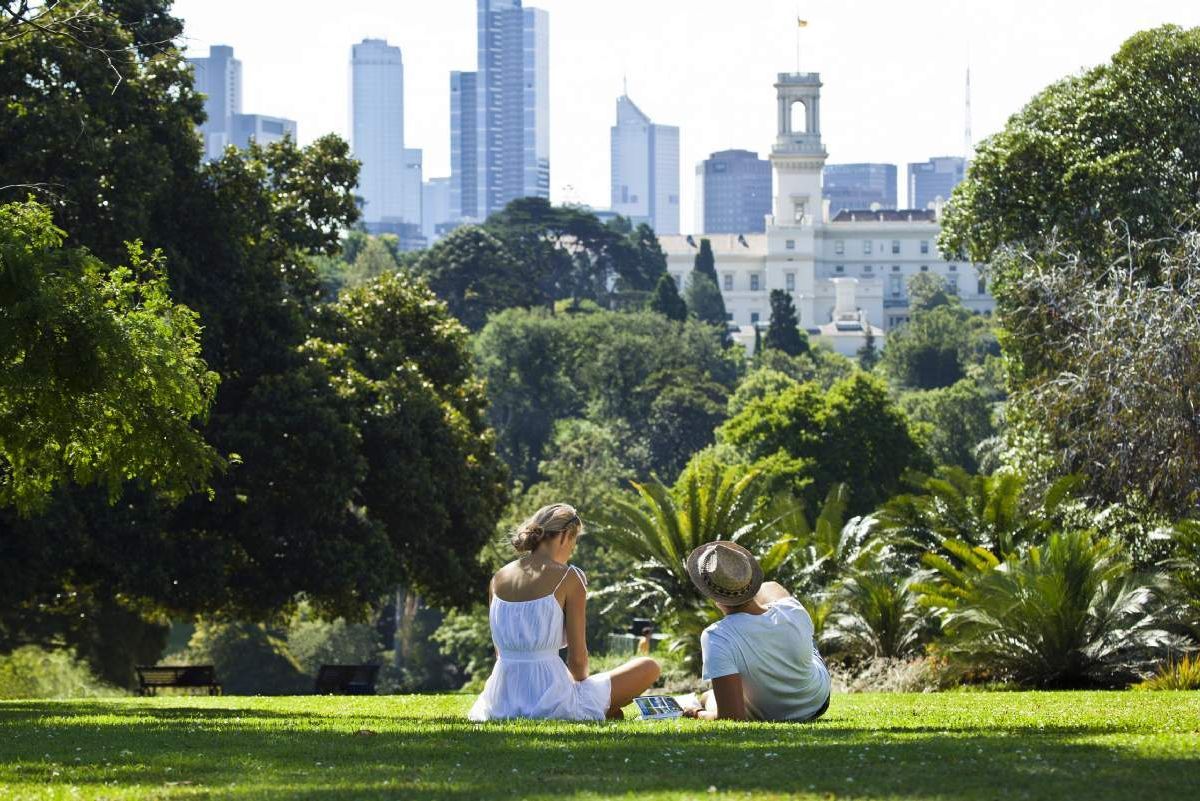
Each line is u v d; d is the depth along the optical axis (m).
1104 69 44.12
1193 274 27.64
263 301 32.31
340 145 37.34
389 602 74.69
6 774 7.26
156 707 15.69
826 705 9.92
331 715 12.87
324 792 6.38
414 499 33.34
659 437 106.44
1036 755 7.37
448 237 135.12
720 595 9.47
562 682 9.47
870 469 68.94
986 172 42.97
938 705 14.23
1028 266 33.44
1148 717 11.06
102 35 29.67
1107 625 21.80
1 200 27.19
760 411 71.19
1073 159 41.53
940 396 101.69
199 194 31.83
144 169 29.42
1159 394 26.44
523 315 115.56
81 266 14.50
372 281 39.50
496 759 7.41
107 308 14.73
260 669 62.06
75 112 28.19
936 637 24.61
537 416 108.62
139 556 28.42
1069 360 29.66
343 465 30.89
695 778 6.57
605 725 8.92
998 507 29.88
